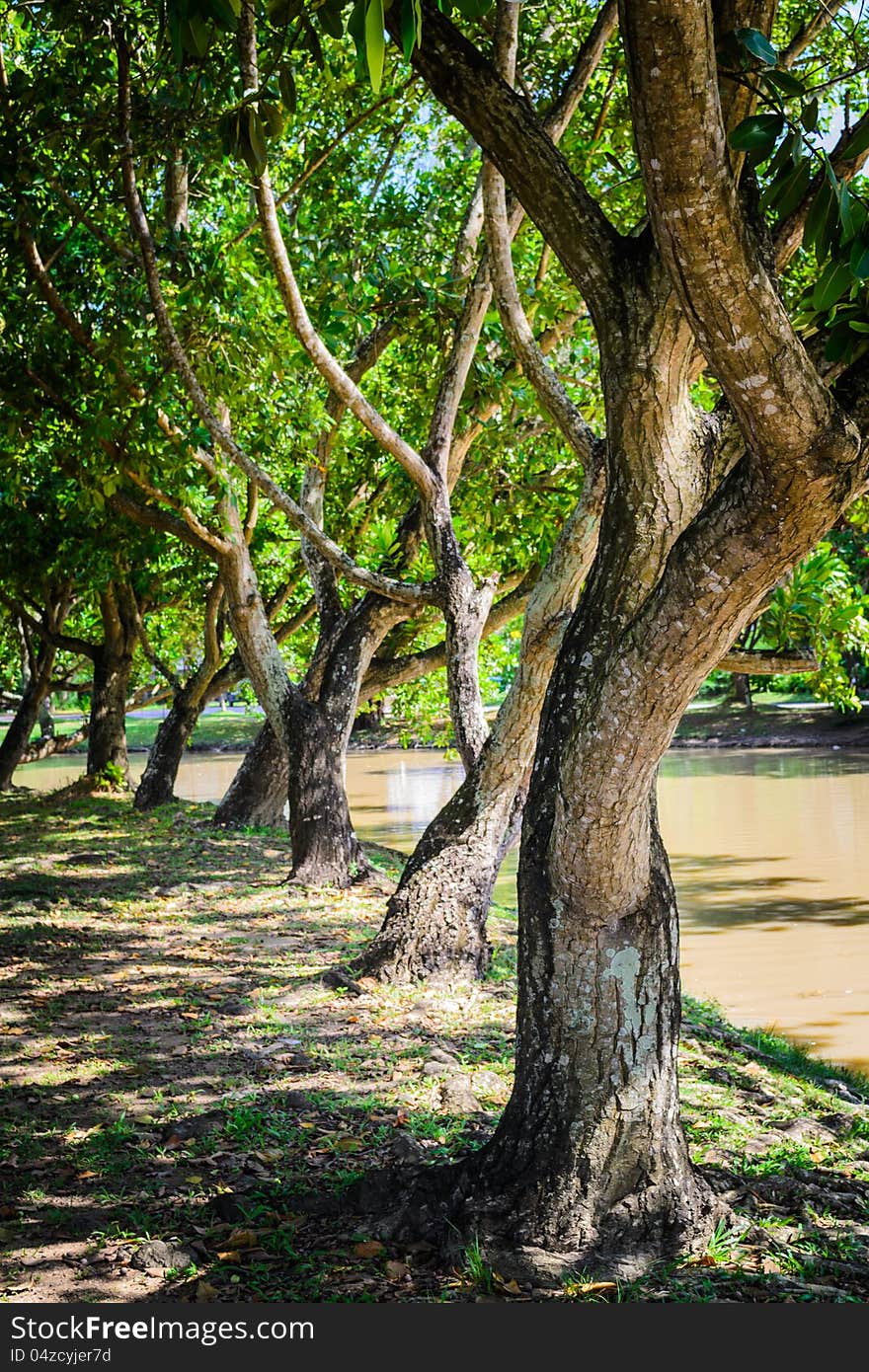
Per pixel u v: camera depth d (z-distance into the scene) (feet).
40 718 125.18
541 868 14.03
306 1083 20.42
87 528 54.70
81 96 30.19
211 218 46.29
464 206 42.22
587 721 12.53
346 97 35.60
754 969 35.24
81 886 41.50
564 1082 13.80
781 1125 19.17
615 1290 12.58
